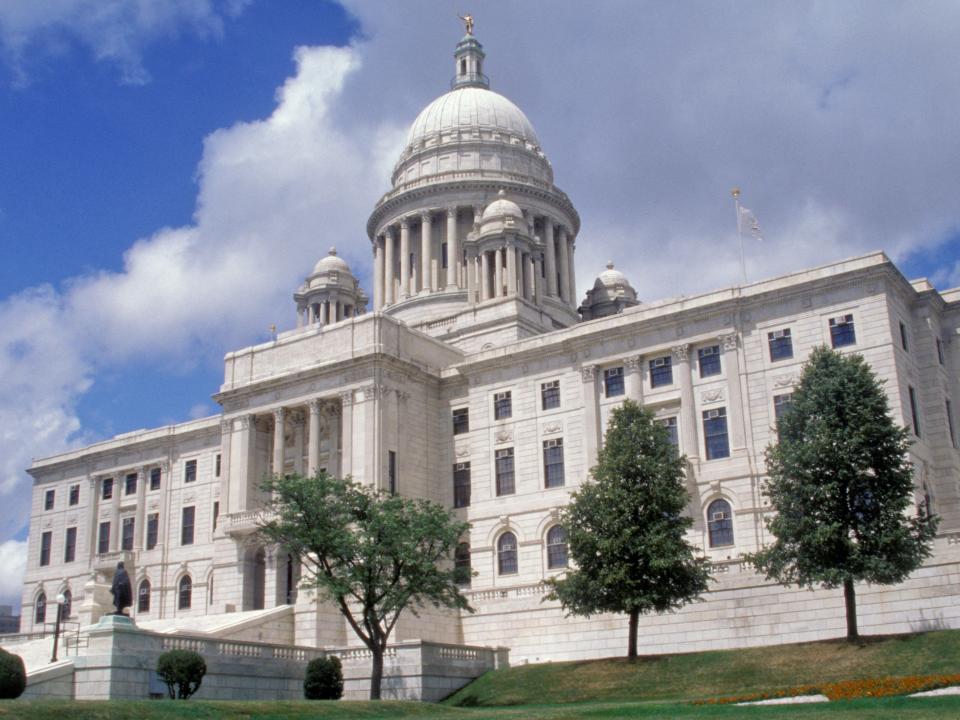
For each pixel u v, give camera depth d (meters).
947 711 31.92
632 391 76.56
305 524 59.44
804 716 32.56
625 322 77.62
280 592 80.81
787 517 55.53
